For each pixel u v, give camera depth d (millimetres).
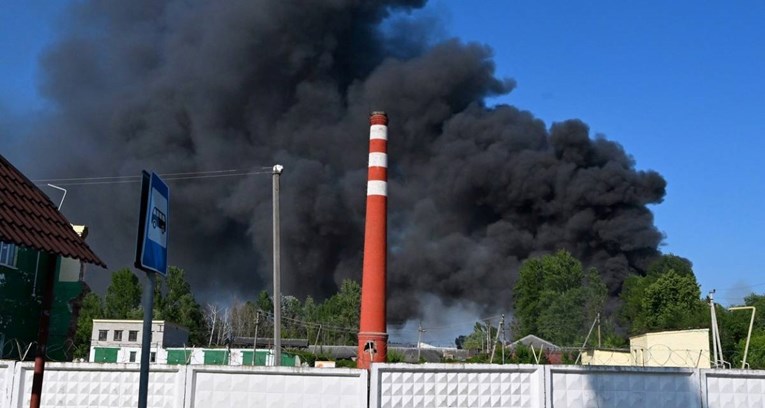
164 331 46250
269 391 11570
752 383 11961
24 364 11953
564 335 62938
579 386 11680
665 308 59156
